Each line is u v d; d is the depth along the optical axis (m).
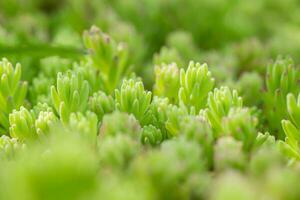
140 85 0.26
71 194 0.19
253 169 0.22
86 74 0.28
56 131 0.23
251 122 0.24
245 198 0.19
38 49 0.29
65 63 0.30
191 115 0.25
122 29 0.35
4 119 0.27
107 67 0.29
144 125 0.26
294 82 0.28
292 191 0.21
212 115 0.25
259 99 0.30
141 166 0.21
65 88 0.25
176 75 0.28
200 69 0.26
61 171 0.19
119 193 0.20
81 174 0.20
